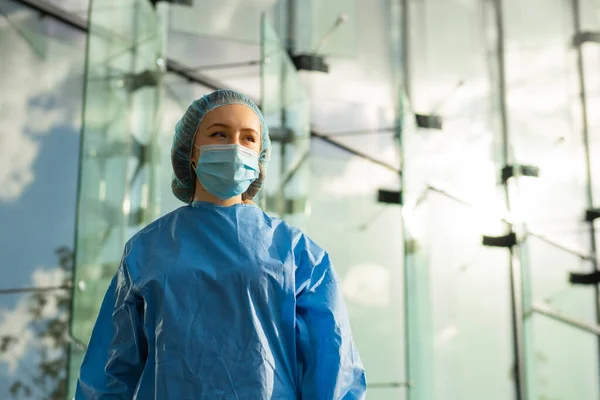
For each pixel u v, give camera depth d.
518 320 6.02
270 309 1.41
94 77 4.38
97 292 4.23
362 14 6.64
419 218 6.27
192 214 1.50
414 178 6.23
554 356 6.20
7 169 7.79
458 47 6.95
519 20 7.03
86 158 4.26
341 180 6.41
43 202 8.02
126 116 4.67
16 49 7.29
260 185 1.73
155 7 5.45
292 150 5.61
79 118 7.78
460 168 6.62
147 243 1.49
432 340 6.19
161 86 5.02
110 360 1.45
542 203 6.42
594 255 6.52
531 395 5.93
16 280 7.86
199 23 5.75
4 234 7.80
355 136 6.54
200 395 1.33
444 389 6.50
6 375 7.83
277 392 1.37
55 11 7.01
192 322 1.37
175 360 1.35
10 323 7.86
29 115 7.67
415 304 5.86
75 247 4.13
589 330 6.35
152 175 4.86
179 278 1.40
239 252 1.44
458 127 6.77
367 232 6.41
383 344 6.18
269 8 6.10
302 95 5.86
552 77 6.94
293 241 1.50
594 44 7.04
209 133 1.57
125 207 4.59
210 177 1.52
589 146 6.82
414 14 6.89
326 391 1.38
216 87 6.30
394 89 6.74
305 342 1.44
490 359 6.73
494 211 6.30
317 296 1.48
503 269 6.75
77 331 4.04
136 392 1.39
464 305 6.64
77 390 1.49
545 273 6.34
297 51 6.16
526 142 6.64
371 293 6.27
